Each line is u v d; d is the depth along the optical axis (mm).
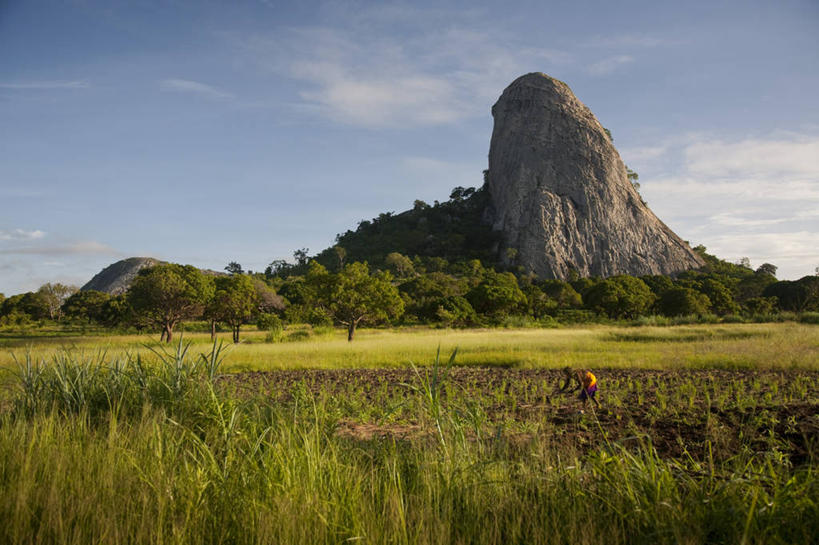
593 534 3082
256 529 3178
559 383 12367
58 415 5559
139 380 6613
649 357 16953
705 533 3016
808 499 3102
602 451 4156
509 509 3564
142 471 3984
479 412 6445
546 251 164375
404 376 14453
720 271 169500
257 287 54312
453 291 88688
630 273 168250
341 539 3105
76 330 56906
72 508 3232
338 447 4730
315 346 23953
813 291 71625
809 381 11422
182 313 38094
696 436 6082
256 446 4270
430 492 3670
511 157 191625
